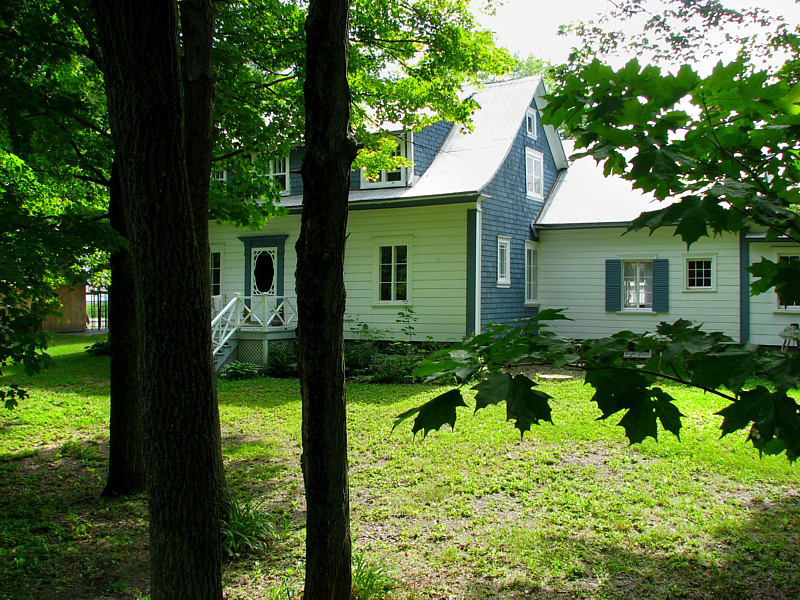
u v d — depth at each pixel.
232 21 7.73
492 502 6.04
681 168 1.84
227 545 4.95
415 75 9.90
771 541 5.00
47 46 6.17
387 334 16.75
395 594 4.21
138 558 4.96
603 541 5.07
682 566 4.60
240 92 7.91
